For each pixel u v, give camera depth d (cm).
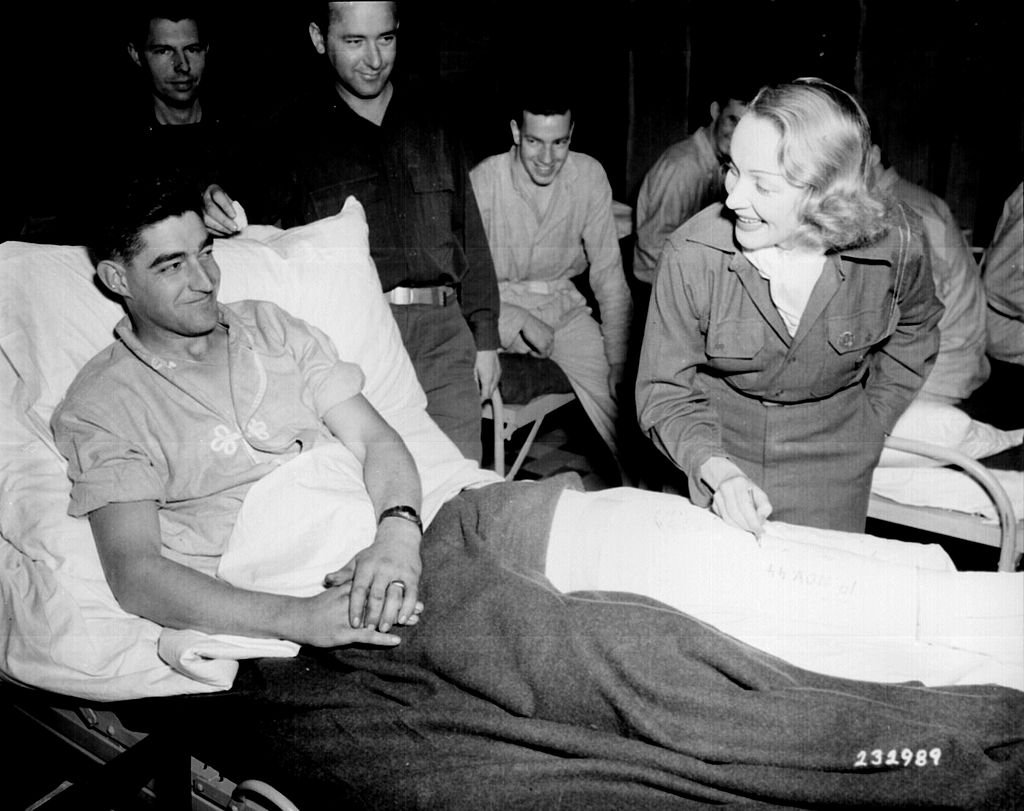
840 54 202
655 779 114
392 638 137
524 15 369
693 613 140
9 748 177
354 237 204
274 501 152
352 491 158
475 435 253
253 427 157
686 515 148
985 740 113
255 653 140
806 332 163
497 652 131
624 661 123
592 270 311
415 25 356
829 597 137
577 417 379
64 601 141
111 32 290
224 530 155
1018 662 131
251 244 193
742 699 117
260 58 338
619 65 391
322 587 149
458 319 250
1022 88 364
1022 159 372
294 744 130
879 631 135
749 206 148
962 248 245
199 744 138
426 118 235
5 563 149
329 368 168
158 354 154
